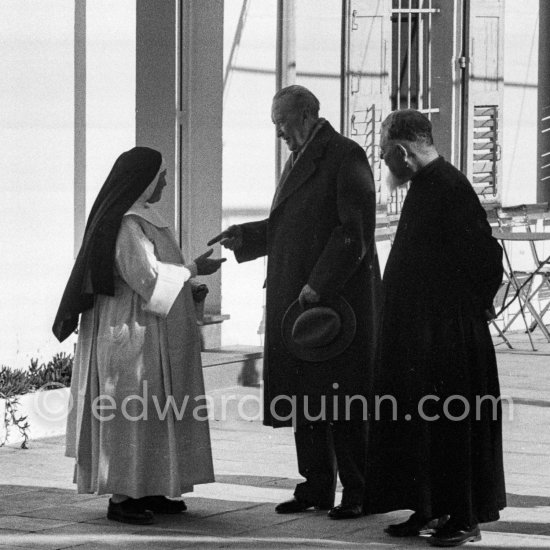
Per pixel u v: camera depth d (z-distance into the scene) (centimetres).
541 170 3225
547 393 2244
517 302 3117
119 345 1376
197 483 1407
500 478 1336
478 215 1323
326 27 2609
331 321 1421
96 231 1378
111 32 2025
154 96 2289
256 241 1512
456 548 1302
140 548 1299
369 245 1438
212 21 2292
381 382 1332
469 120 2978
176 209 2297
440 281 1320
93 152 2000
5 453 1741
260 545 1312
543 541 1330
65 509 1456
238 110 2323
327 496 1459
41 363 1930
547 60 3216
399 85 2820
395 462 1323
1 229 1872
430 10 2936
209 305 2327
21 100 1897
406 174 1341
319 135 1441
